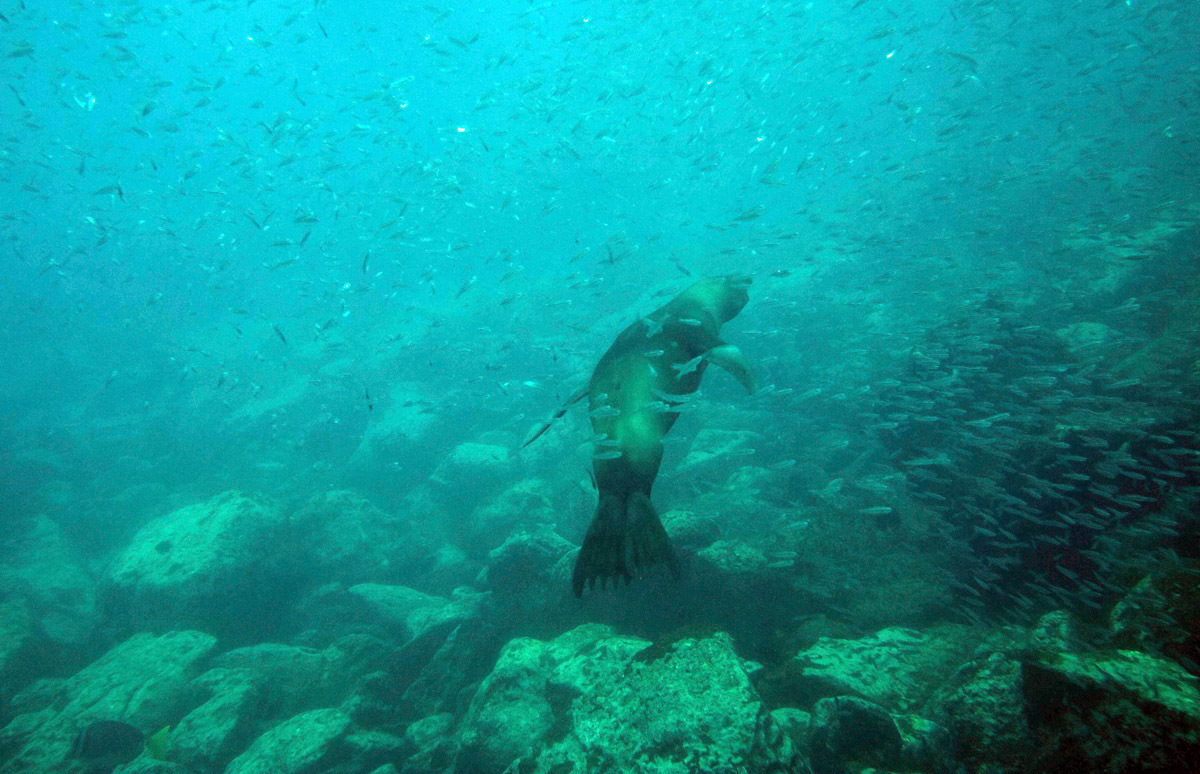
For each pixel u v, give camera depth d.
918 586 5.72
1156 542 5.02
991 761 3.53
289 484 15.47
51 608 11.73
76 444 20.02
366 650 8.30
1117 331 9.04
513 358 17.66
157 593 9.05
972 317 8.19
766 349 13.02
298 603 10.01
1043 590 5.38
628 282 21.86
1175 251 10.34
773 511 7.93
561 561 7.31
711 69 15.42
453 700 6.85
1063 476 5.87
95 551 14.74
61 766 6.52
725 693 3.67
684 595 6.27
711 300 2.92
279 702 7.60
